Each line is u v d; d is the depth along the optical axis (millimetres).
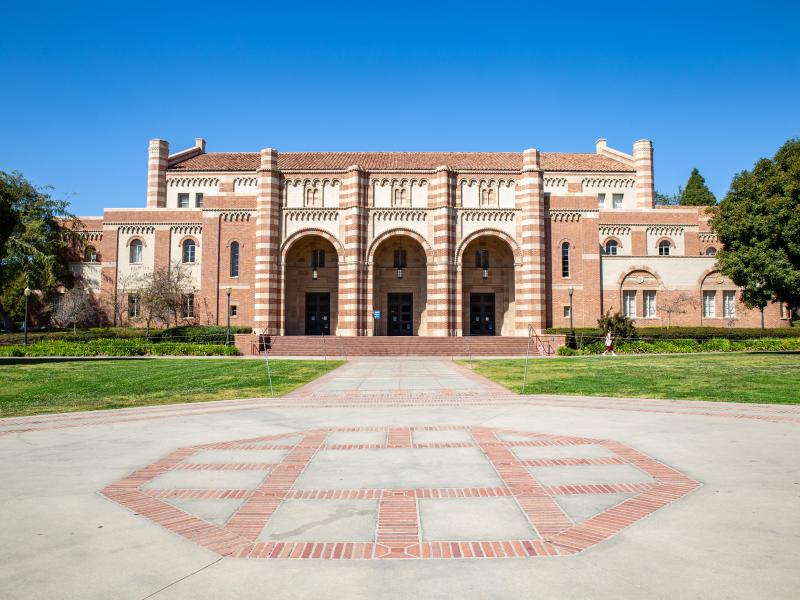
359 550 6223
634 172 55031
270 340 40750
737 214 30953
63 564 5891
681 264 46344
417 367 29562
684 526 6770
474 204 46375
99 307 50375
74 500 7926
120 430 12922
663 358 32094
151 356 37219
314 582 5500
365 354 39281
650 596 5148
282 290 45281
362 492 8195
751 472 9031
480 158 51531
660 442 11219
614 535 6543
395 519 7129
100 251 51812
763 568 5660
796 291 29297
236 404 16859
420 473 9141
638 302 46281
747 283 31156
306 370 27453
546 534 6613
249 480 8844
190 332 42781
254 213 46969
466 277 49812
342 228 45531
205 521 7105
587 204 47094
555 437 11758
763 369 24781
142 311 48906
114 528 6887
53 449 11047
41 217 49812
